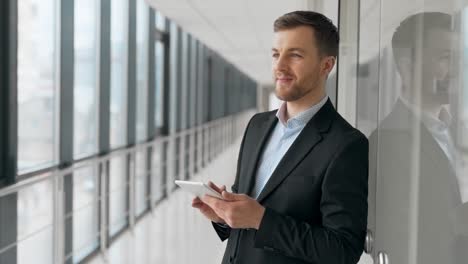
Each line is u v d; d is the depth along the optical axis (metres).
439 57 0.67
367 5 1.09
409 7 0.78
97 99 3.22
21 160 2.19
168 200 4.54
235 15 4.39
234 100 12.80
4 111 1.92
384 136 0.92
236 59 8.67
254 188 0.87
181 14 4.40
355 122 1.23
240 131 13.36
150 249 2.99
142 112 4.48
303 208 0.76
